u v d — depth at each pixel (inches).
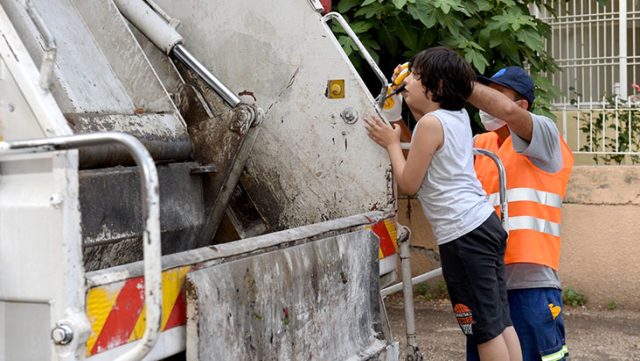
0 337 83.8
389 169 139.5
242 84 148.3
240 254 100.7
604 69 290.7
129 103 126.0
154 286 76.5
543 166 141.5
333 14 144.2
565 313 228.2
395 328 219.5
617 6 291.1
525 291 139.6
